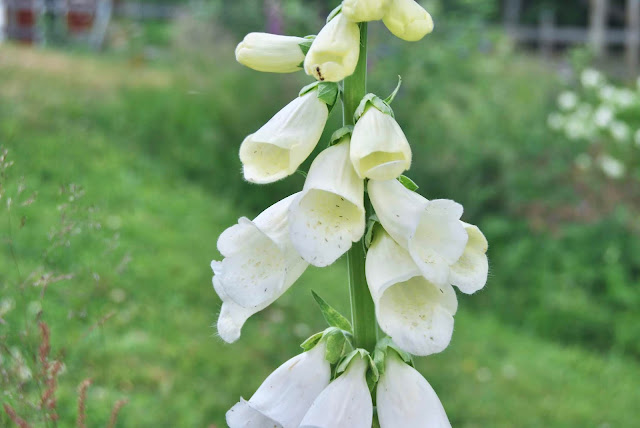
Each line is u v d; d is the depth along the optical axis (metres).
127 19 18.33
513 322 8.26
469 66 11.30
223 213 8.73
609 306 8.41
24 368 2.85
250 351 5.71
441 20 11.39
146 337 5.46
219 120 10.26
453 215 1.64
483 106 10.85
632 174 10.54
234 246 1.74
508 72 12.88
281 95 10.34
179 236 7.42
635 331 7.88
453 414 5.53
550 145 10.73
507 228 9.34
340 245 1.62
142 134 10.08
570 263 8.80
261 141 1.70
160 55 14.77
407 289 1.71
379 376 1.81
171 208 8.25
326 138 8.35
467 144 9.86
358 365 1.79
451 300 1.68
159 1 22.94
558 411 5.80
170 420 4.64
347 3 1.64
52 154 8.11
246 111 10.23
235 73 10.88
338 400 1.75
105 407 4.40
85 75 11.96
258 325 6.16
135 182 8.61
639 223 9.47
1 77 9.77
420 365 6.24
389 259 1.69
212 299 6.31
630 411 6.11
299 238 1.59
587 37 20.14
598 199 10.12
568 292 8.42
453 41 11.11
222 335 1.74
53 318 4.21
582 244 9.05
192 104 10.59
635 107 11.34
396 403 1.76
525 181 10.10
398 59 10.12
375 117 1.66
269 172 1.72
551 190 10.12
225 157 9.98
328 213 1.68
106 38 16.86
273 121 1.75
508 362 6.72
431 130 9.74
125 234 7.02
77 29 17.28
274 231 1.72
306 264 1.77
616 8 24.52
